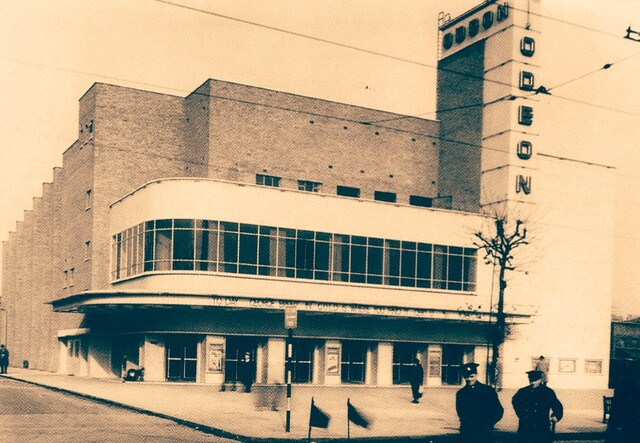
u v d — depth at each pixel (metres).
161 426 19.09
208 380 34.66
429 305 39.75
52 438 15.59
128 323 38.03
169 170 44.00
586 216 46.88
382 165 46.59
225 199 35.00
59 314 53.22
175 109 44.41
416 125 48.12
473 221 41.66
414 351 40.81
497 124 44.69
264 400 27.56
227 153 41.34
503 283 31.44
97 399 26.69
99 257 42.22
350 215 38.00
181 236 34.56
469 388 11.19
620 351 52.44
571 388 45.44
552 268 45.12
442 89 49.25
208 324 34.91
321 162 44.31
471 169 46.28
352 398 30.34
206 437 17.28
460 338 41.69
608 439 13.20
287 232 36.28
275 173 42.69
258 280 35.31
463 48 47.88
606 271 47.50
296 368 37.25
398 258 39.16
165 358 35.22
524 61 44.50
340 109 45.34
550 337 44.84
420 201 48.72
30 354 63.56
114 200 42.75
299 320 37.12
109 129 42.97
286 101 43.44
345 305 36.47
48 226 58.62
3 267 77.88
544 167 45.22
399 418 23.08
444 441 18.69
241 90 42.03
